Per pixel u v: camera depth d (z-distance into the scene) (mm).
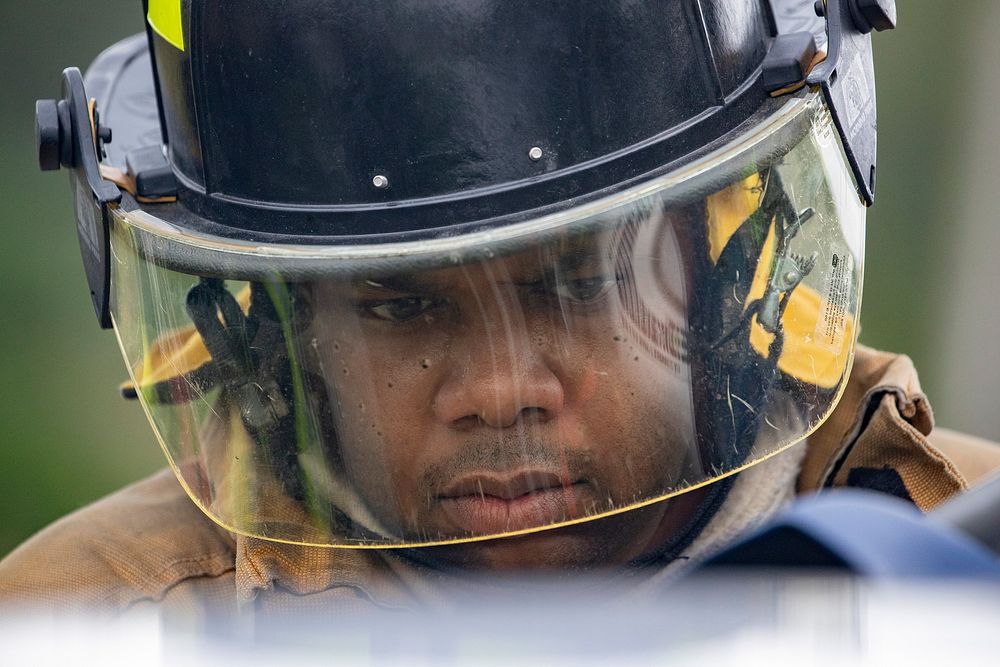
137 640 1814
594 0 4137
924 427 5328
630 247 4070
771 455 4434
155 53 4996
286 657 1757
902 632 1640
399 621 1818
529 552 4551
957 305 17625
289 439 4438
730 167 4152
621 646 1669
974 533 2029
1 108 22016
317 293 4203
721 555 1884
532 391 4156
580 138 4172
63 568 5355
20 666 1774
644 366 4223
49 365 18484
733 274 4262
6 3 22078
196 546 5430
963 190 18594
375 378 4242
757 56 4672
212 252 4285
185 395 4605
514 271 4035
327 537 4500
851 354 4633
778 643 1638
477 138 4133
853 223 4625
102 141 5234
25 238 20359
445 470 4289
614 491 4297
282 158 4320
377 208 4215
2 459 16578
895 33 19281
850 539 1812
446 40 4082
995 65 18875
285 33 4223
